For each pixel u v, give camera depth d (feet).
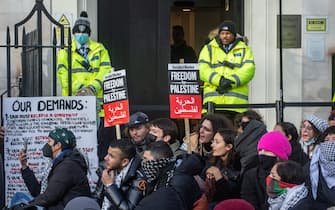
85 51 43.16
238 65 43.27
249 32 50.49
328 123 38.27
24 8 47.39
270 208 28.40
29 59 41.39
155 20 52.49
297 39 49.98
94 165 34.24
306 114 49.67
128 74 52.16
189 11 53.98
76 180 30.66
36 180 33.68
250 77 43.19
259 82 49.83
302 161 34.55
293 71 50.01
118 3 51.75
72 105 34.32
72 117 34.32
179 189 26.37
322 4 50.16
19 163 33.94
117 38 51.85
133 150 29.32
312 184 27.84
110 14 51.70
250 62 43.24
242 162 32.09
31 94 41.04
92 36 50.21
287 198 27.76
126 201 28.09
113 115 34.88
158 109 50.65
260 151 30.60
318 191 27.76
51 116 34.17
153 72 52.54
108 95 34.99
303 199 27.68
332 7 50.16
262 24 49.98
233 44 43.52
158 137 33.35
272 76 49.93
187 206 26.48
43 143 34.06
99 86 42.60
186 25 54.03
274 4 49.98
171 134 33.42
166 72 52.65
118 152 29.01
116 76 34.68
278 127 34.99
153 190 27.32
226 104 41.86
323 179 27.71
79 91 39.01
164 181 27.09
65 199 30.48
